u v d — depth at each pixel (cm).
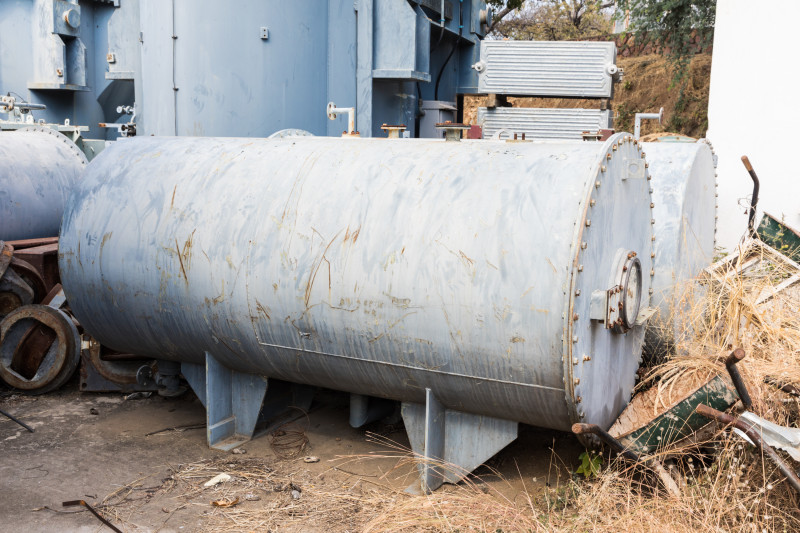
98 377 520
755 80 672
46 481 381
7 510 348
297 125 720
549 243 311
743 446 310
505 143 371
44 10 954
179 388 508
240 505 357
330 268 359
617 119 1427
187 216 409
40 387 515
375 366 363
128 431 454
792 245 514
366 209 359
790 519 297
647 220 387
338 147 402
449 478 372
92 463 405
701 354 388
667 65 1364
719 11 689
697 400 324
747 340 385
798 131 651
